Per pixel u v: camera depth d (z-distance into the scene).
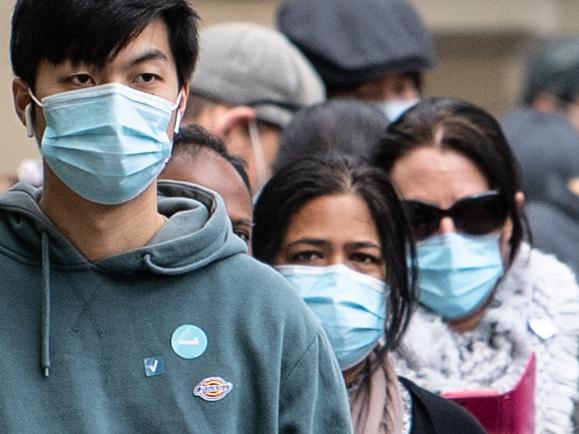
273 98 15.65
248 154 15.41
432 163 12.66
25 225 8.87
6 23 18.80
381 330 11.28
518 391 11.98
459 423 10.90
